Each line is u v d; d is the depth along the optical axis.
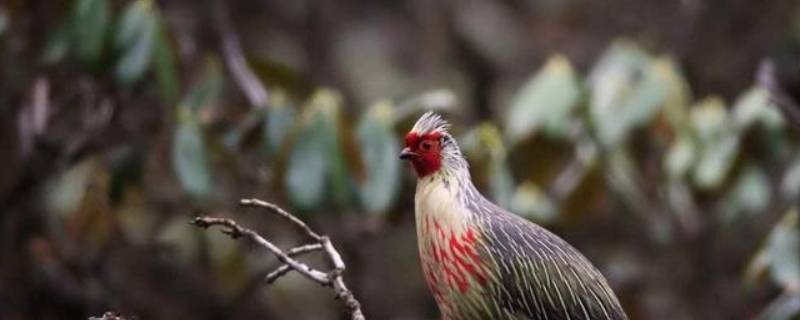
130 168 13.68
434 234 10.18
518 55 18.91
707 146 14.12
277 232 14.89
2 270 14.86
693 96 17.83
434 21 18.58
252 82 13.50
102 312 15.16
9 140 14.09
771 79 14.29
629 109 13.94
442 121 10.49
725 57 18.38
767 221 17.16
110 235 15.27
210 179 12.80
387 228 15.05
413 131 10.27
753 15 18.38
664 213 14.77
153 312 15.45
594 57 19.14
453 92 17.80
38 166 14.27
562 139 13.69
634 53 14.20
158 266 15.62
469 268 10.11
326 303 16.03
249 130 13.12
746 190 14.15
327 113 12.65
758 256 13.15
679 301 17.19
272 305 15.95
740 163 14.12
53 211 14.78
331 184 12.62
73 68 13.53
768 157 14.13
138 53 12.66
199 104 13.37
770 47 17.86
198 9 14.97
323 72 17.80
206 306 15.81
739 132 14.02
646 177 14.41
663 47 18.56
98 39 12.66
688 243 16.98
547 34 19.25
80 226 14.94
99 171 14.56
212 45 14.91
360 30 18.39
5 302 14.86
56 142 14.30
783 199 16.61
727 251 17.27
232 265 15.02
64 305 15.08
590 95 13.91
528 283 10.16
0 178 14.25
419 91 17.89
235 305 15.80
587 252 17.05
